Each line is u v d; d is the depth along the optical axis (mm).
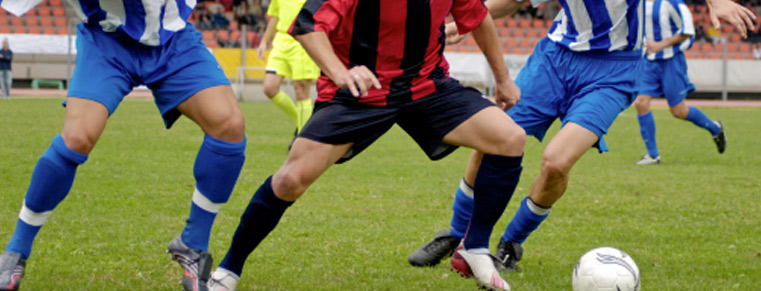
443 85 6457
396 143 20547
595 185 13898
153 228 9188
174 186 12297
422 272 7516
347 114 6188
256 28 49750
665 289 7008
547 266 7895
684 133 25703
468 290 6859
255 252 8156
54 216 9664
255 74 42312
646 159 17484
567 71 8086
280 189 6137
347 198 11781
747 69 47219
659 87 17188
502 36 54875
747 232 9891
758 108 41188
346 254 8172
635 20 7969
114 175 13211
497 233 9656
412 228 9664
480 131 6402
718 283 7277
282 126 24750
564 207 11523
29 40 41875
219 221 9836
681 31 15789
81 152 5914
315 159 6148
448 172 15102
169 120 6332
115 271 7188
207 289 6281
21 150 16094
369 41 6152
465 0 6449
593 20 7941
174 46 6164
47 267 7250
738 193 13172
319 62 5824
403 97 6297
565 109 8117
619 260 6305
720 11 7664
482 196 6621
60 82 43500
